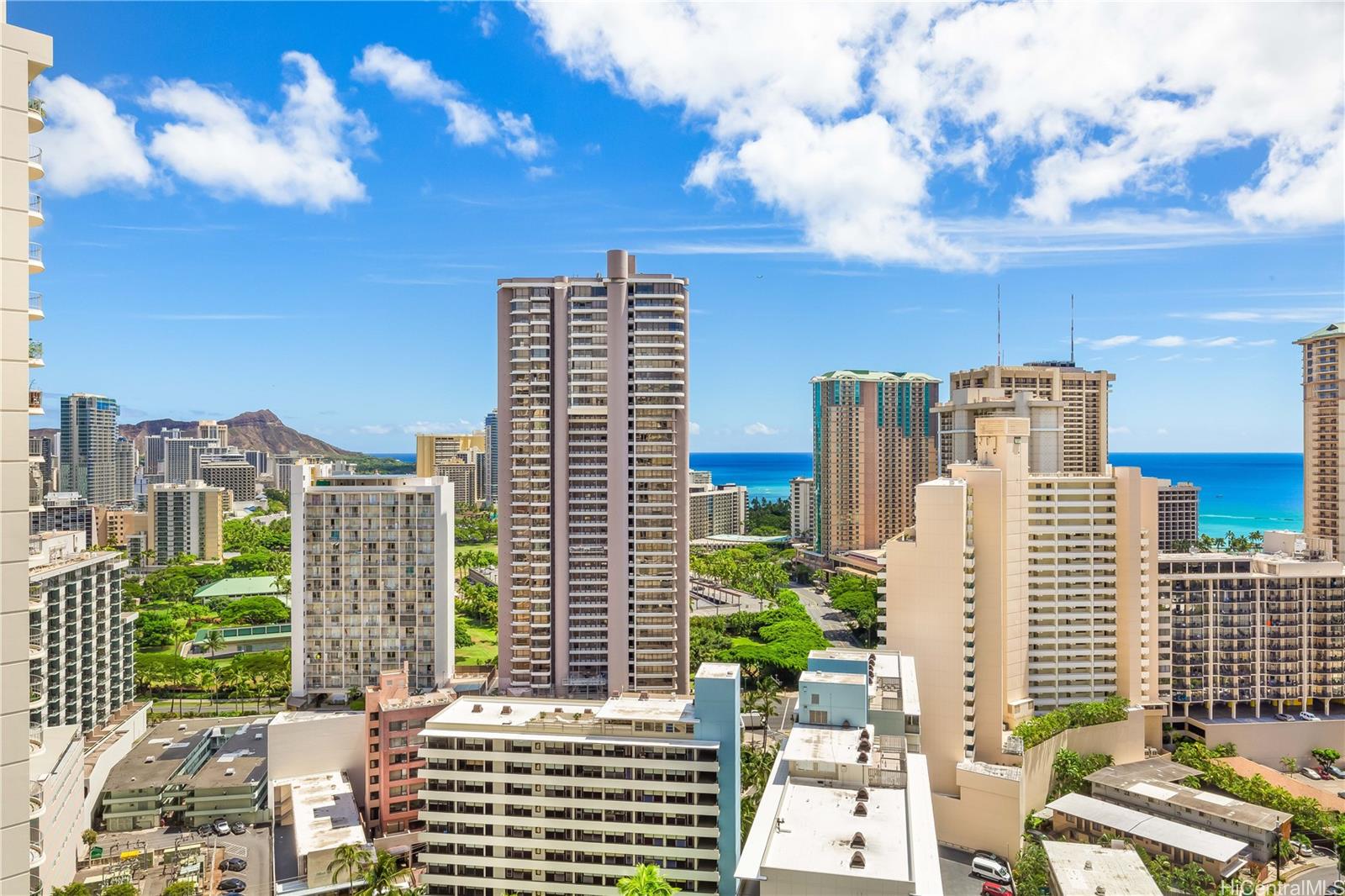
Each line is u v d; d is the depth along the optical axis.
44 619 133.88
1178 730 166.50
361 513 182.88
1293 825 127.50
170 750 147.75
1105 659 154.50
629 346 176.75
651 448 175.88
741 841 104.06
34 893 72.12
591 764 97.25
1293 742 159.38
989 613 136.38
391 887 100.06
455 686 184.25
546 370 177.00
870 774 80.44
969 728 129.75
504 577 177.75
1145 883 104.19
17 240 38.62
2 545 37.81
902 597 133.12
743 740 165.25
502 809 98.38
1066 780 138.00
